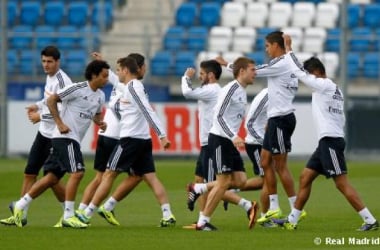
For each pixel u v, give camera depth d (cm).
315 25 10594
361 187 6644
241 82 4328
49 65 4609
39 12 10831
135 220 4962
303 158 8856
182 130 8719
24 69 9875
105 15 10569
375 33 10281
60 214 5259
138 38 9919
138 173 4616
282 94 4609
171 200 5916
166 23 10600
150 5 10650
